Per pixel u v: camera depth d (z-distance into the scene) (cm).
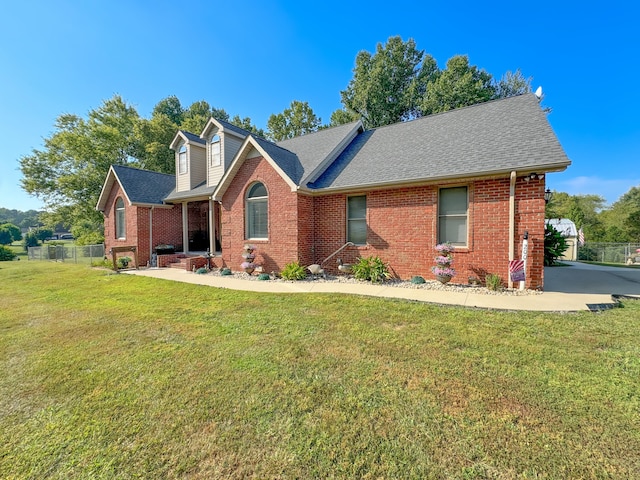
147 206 1576
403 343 441
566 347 413
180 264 1425
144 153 2845
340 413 279
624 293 721
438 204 886
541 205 733
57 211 2511
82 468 223
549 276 1009
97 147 2462
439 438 242
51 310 691
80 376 366
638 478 200
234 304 700
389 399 300
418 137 1099
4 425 276
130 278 1124
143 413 288
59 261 2009
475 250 824
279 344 452
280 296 763
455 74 2466
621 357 381
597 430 247
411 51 2777
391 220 958
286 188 1056
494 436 243
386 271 941
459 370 355
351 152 1215
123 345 464
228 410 289
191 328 539
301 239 1059
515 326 498
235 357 410
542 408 279
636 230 3100
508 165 743
